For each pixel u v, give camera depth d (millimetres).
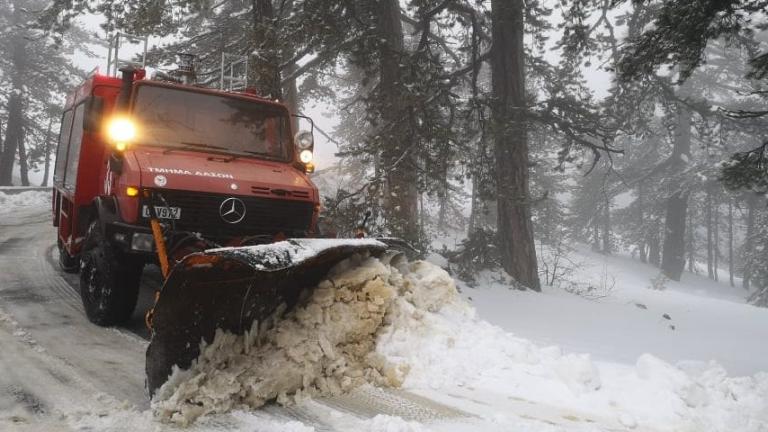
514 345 4801
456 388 4246
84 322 5730
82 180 6242
